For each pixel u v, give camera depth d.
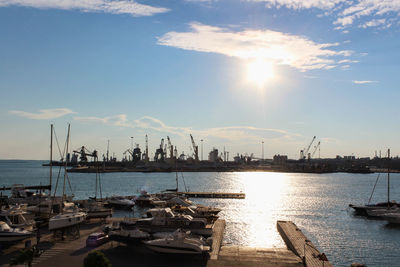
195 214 68.44
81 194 160.00
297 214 94.94
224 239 63.38
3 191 157.88
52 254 45.06
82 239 53.19
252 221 82.25
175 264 43.06
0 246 46.44
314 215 93.31
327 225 79.50
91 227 62.38
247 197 143.75
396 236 68.75
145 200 107.75
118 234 48.53
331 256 55.31
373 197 149.88
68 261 42.22
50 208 65.19
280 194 160.62
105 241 50.97
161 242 45.56
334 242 63.94
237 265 43.06
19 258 36.50
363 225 79.88
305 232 72.12
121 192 171.75
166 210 61.09
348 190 187.00
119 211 97.12
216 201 128.12
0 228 47.03
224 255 47.81
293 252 51.97
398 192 177.62
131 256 45.72
